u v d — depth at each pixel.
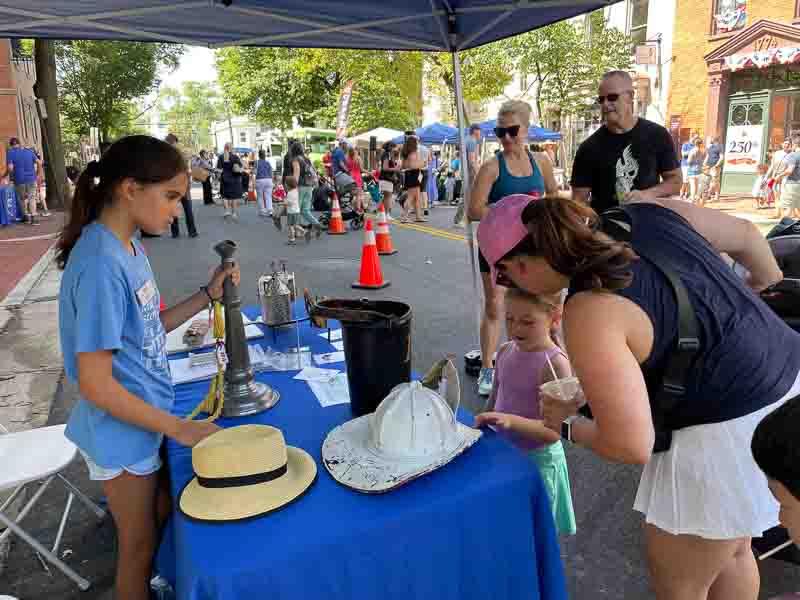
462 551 1.52
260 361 2.47
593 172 3.65
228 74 34.00
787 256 3.19
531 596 1.65
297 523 1.41
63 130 35.44
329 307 1.96
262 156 16.33
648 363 1.40
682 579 1.66
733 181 15.96
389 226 13.59
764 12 14.68
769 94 14.92
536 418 2.25
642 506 1.62
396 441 1.62
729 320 1.41
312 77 31.78
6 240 12.19
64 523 2.67
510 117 3.50
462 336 5.37
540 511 1.64
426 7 3.60
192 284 7.82
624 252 1.31
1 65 19.50
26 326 6.27
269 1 3.29
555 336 2.54
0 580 2.49
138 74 29.23
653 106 17.59
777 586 2.35
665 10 16.92
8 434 2.60
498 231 1.40
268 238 12.11
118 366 1.65
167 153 1.62
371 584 1.42
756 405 1.46
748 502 1.47
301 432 1.88
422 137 20.36
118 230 1.65
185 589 1.39
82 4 3.14
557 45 18.06
